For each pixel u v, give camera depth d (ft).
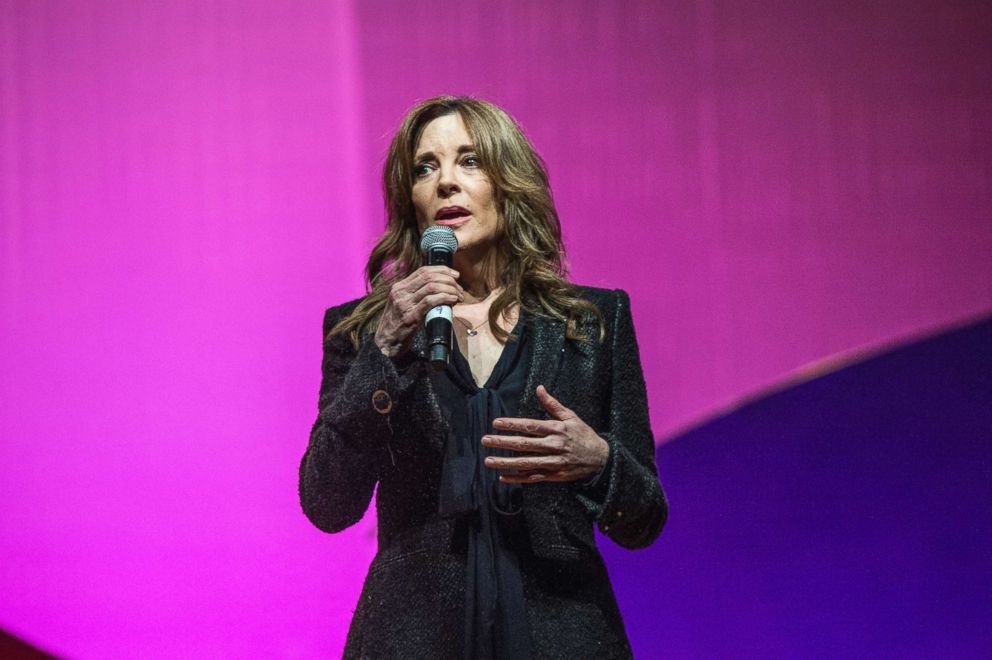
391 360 21.76
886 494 41.88
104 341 41.11
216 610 39.86
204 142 42.11
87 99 42.24
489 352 23.08
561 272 24.93
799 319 42.16
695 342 41.96
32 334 41.16
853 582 41.70
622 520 21.79
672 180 42.45
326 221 41.81
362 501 22.67
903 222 42.63
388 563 21.67
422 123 24.93
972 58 43.24
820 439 41.98
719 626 41.57
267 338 41.19
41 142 42.09
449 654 20.72
